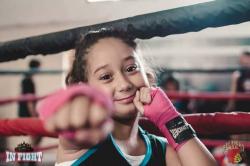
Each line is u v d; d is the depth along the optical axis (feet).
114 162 2.16
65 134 1.06
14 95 16.10
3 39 16.65
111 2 15.43
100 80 2.10
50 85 15.81
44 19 16.31
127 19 2.73
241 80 9.20
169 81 9.95
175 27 2.61
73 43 2.96
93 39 2.24
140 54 2.41
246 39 15.90
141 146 2.37
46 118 1.03
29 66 12.03
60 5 16.01
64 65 15.12
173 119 2.25
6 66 15.29
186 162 2.13
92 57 2.16
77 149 2.01
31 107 11.34
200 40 16.26
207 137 7.45
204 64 16.85
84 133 1.04
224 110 9.57
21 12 16.42
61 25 16.11
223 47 16.39
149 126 3.16
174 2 14.20
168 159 2.38
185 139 2.19
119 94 2.11
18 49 3.19
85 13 15.84
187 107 9.68
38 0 16.24
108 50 2.13
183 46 16.66
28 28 16.48
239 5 2.40
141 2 14.87
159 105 2.26
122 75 2.11
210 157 2.17
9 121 3.85
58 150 2.23
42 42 3.06
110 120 1.08
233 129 3.09
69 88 1.08
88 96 1.02
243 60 9.87
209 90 17.40
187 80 17.25
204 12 2.50
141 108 2.24
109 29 2.43
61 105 1.02
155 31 2.67
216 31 15.72
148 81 2.47
